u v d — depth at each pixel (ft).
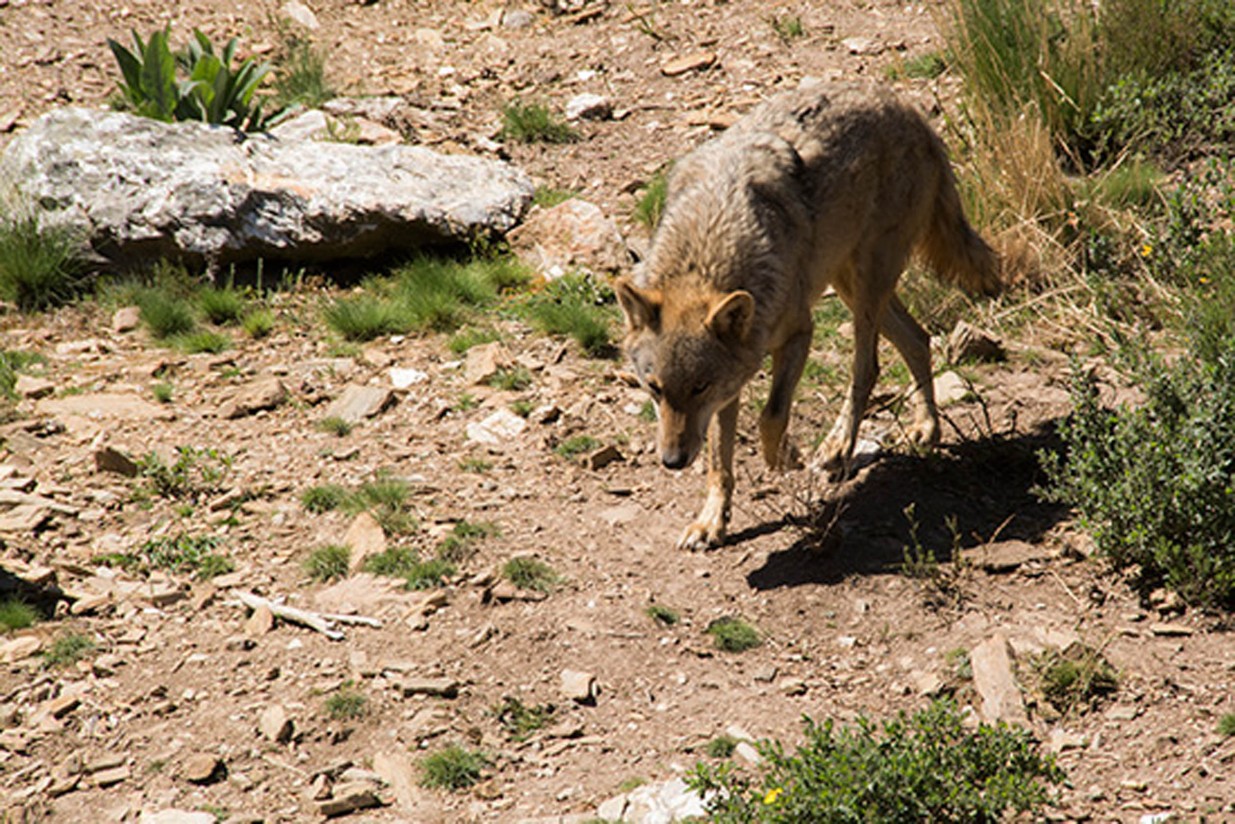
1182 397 41.68
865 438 50.06
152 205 63.05
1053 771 30.25
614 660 38.73
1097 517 40.55
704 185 43.96
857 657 38.34
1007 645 37.01
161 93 69.67
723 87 80.02
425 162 68.03
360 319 59.52
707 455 46.78
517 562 42.73
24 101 76.89
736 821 29.73
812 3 88.22
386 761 34.81
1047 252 60.64
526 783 34.06
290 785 34.09
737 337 41.63
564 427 51.52
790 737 34.99
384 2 94.22
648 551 44.04
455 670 38.27
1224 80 68.23
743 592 41.68
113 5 87.97
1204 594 38.22
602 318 59.21
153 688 37.70
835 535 42.91
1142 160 66.80
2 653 38.68
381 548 43.52
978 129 66.85
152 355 57.98
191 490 47.39
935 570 40.91
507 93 82.84
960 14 73.20
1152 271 57.77
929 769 30.04
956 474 46.93
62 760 35.12
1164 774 32.30
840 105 46.37
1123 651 36.88
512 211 67.15
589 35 88.84
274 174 64.69
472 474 48.49
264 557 43.86
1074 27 71.77
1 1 85.25
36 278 61.62
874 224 47.14
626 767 34.42
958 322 56.65
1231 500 38.34
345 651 39.09
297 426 52.01
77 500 46.37
